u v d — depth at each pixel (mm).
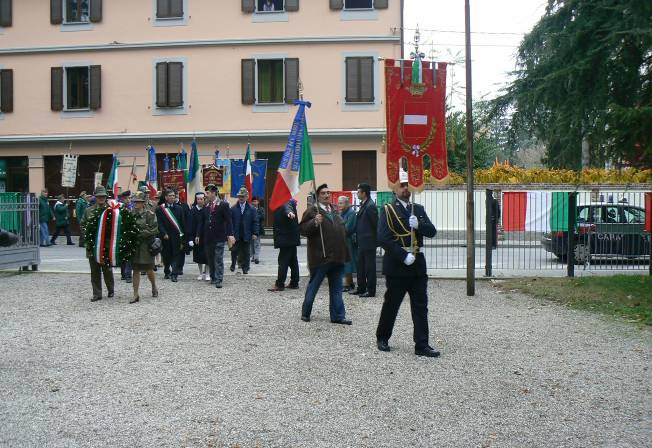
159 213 14445
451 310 11375
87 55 29953
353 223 13227
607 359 8031
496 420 5898
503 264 16828
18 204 15711
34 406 6164
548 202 16594
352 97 28578
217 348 8406
